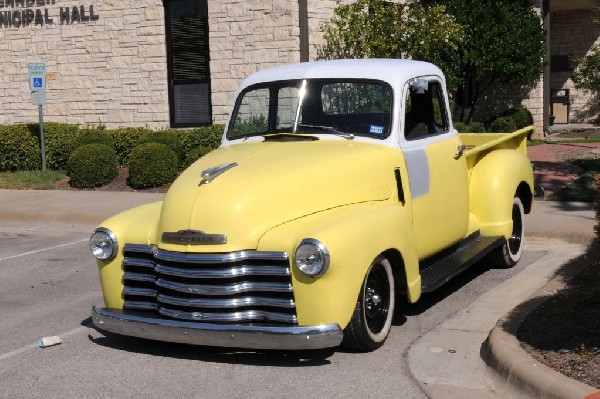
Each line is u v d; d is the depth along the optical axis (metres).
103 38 16.91
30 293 8.35
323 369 5.71
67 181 15.36
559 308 6.34
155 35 16.39
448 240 7.40
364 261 5.65
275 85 7.16
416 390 5.30
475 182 8.19
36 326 7.13
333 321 5.49
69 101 17.42
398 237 6.07
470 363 5.75
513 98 20.39
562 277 7.48
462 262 7.23
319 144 6.65
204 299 5.65
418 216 6.83
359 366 5.75
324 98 6.98
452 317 6.86
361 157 6.37
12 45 17.78
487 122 19.62
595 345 5.42
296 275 5.46
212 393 5.36
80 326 7.08
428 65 7.52
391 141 6.70
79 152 14.77
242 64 15.47
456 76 17.88
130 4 16.55
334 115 6.93
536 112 20.28
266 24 15.15
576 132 21.27
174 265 5.75
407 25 15.48
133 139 15.90
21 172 15.99
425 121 7.32
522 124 19.59
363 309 5.75
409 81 6.99
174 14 16.30
